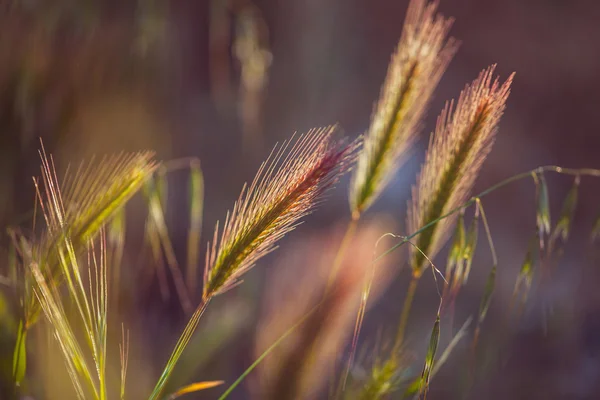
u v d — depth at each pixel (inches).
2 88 29.3
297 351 25.9
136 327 30.5
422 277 53.4
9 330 24.3
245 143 52.4
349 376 24.9
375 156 24.5
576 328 48.8
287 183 21.4
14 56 29.4
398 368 24.2
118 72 32.9
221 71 48.3
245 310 34.5
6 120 29.2
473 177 23.7
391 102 24.5
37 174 29.4
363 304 22.2
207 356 31.4
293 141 62.5
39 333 24.1
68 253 22.0
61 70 30.5
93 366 27.7
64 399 24.4
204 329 32.6
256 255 21.8
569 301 50.4
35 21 29.7
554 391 43.1
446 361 40.2
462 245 23.2
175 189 42.3
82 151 31.2
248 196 21.7
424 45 24.4
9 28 29.4
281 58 67.1
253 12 46.7
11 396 23.7
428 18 24.5
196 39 47.2
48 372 24.1
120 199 22.6
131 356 29.4
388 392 24.1
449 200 23.5
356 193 24.7
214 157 50.1
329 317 25.8
